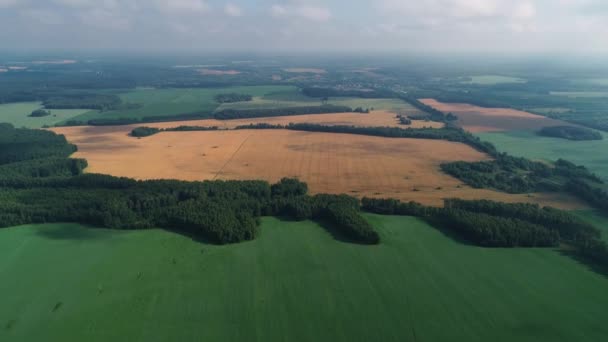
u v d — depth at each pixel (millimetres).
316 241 104812
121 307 79188
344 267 92750
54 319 76000
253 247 101688
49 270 91438
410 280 87812
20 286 85562
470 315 77000
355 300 81188
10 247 101188
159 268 92312
